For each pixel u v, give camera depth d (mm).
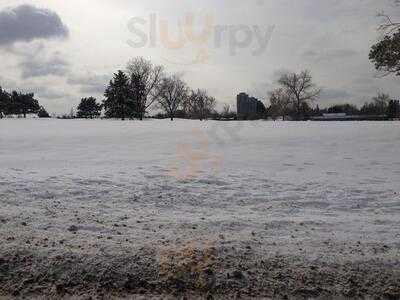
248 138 29875
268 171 14289
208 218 8031
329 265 6113
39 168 13695
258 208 9055
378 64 30766
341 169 15367
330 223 7945
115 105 74750
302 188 11086
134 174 12320
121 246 6383
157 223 7602
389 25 30266
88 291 5641
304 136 31750
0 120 63844
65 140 28344
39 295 5562
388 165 16656
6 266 5918
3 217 7484
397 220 8227
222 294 5621
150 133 35062
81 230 7102
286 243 6812
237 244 6637
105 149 22312
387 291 5750
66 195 9359
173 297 5570
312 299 5598
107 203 8914
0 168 13523
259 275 5902
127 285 5715
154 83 74062
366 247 6727
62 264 5938
